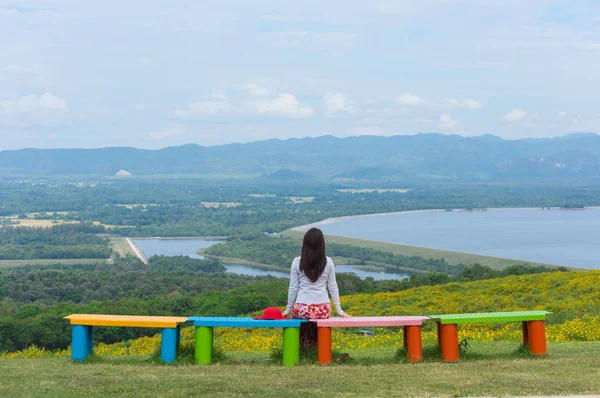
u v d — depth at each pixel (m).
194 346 11.43
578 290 25.27
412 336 11.01
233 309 52.34
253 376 9.39
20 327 37.00
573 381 8.85
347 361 11.03
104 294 76.69
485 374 9.43
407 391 8.30
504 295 27.25
